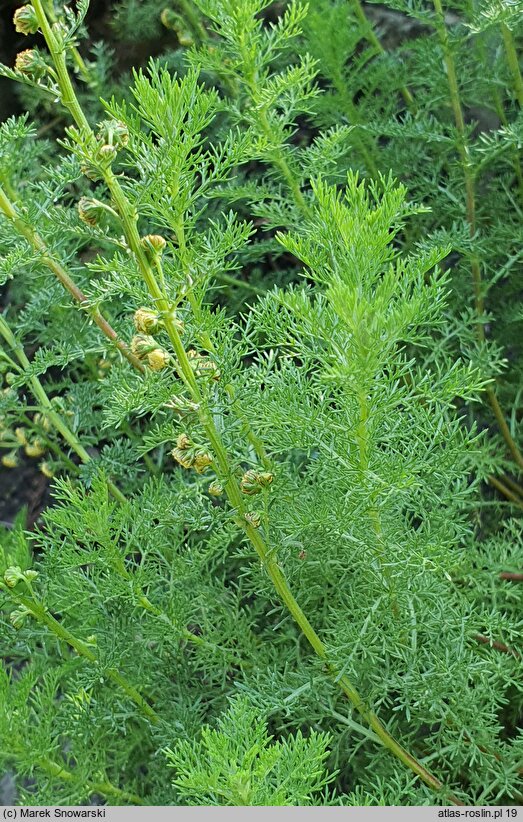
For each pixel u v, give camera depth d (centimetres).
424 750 36
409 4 38
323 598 36
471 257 39
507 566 37
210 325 28
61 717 34
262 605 37
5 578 31
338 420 28
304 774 25
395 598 31
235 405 29
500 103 42
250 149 28
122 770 38
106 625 33
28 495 52
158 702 35
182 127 26
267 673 34
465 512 42
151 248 26
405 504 32
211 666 35
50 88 26
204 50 32
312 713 32
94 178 26
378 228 26
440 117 46
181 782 25
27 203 31
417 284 26
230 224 28
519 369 43
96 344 34
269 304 29
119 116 26
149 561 34
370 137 42
